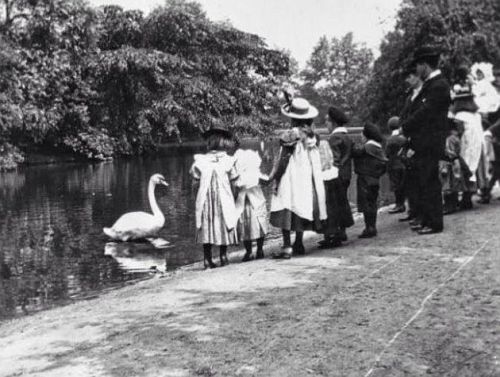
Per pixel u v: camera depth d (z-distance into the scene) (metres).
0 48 33.09
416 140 8.52
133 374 4.38
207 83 45.66
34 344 5.39
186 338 5.05
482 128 11.76
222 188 8.75
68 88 40.22
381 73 37.50
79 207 18.50
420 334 4.66
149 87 44.22
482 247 7.35
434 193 8.59
